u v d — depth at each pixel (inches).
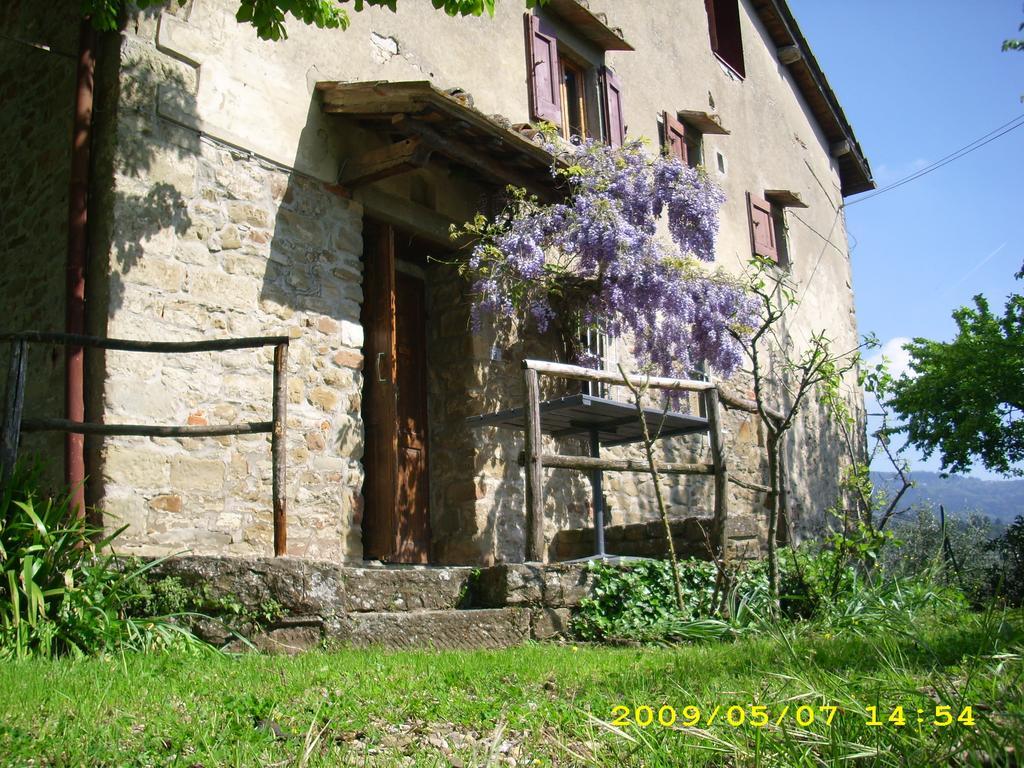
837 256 665.0
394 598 216.1
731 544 292.0
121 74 250.1
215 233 263.3
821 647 173.0
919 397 697.6
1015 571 420.2
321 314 286.5
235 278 265.7
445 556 330.3
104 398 234.8
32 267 261.7
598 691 139.4
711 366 380.8
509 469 343.3
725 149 538.0
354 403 291.3
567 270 352.5
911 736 96.7
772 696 124.0
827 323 623.2
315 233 289.1
